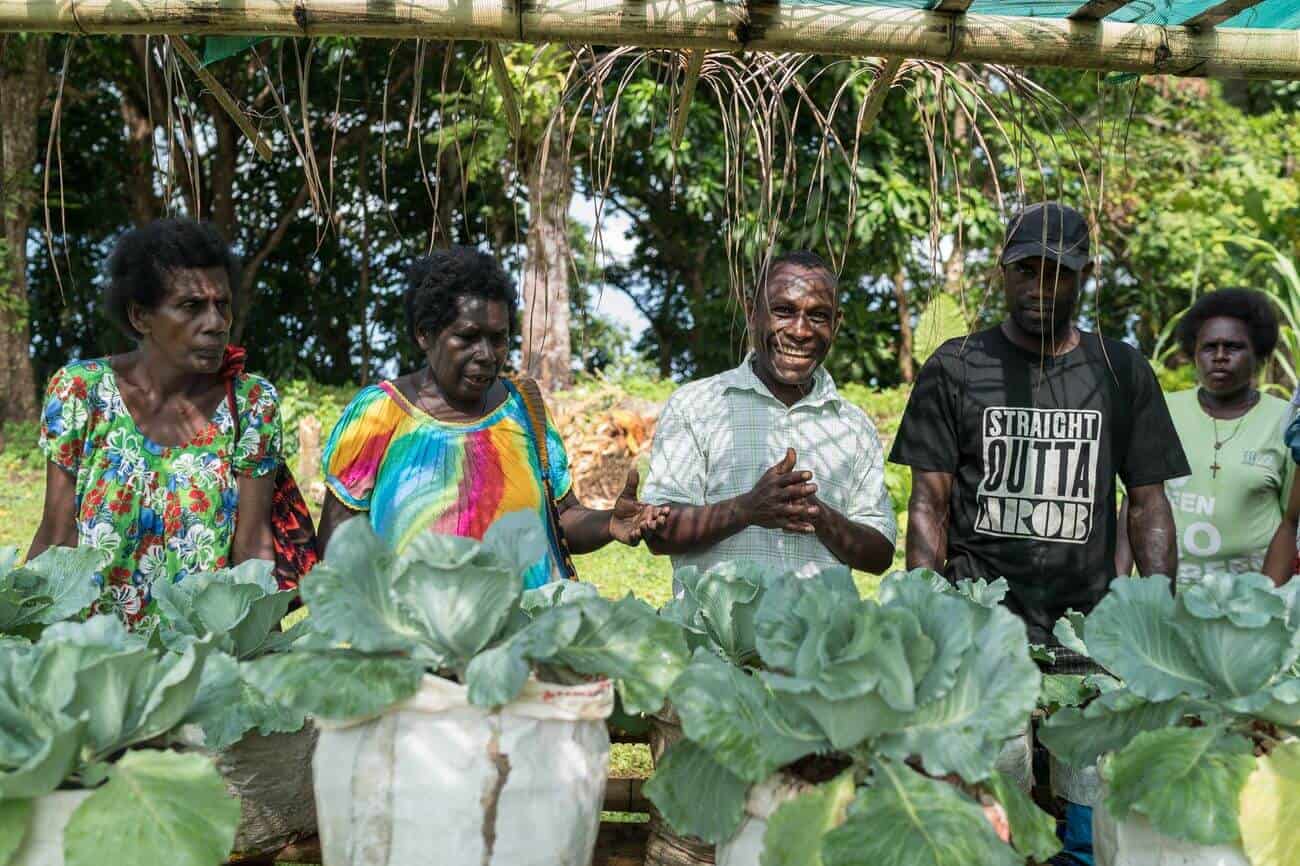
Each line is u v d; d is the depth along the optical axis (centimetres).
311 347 1616
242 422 235
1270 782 144
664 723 167
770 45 200
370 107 993
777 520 250
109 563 224
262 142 243
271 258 1619
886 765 143
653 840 170
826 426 274
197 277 223
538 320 1139
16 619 186
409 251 1240
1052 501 273
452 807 139
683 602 184
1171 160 1184
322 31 196
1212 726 150
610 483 908
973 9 206
